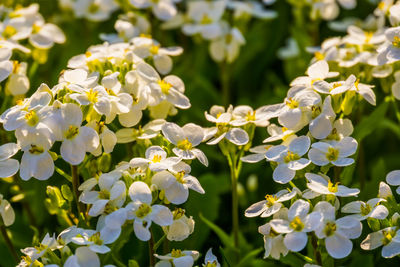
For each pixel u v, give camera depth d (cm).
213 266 41
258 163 52
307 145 43
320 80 43
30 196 48
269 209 42
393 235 41
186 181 42
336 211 42
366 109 51
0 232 47
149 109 46
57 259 41
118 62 45
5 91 47
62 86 42
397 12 46
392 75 46
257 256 48
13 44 47
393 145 54
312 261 42
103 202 41
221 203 51
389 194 42
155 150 42
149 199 41
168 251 44
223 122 44
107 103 42
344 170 44
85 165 43
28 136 41
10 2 52
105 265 41
